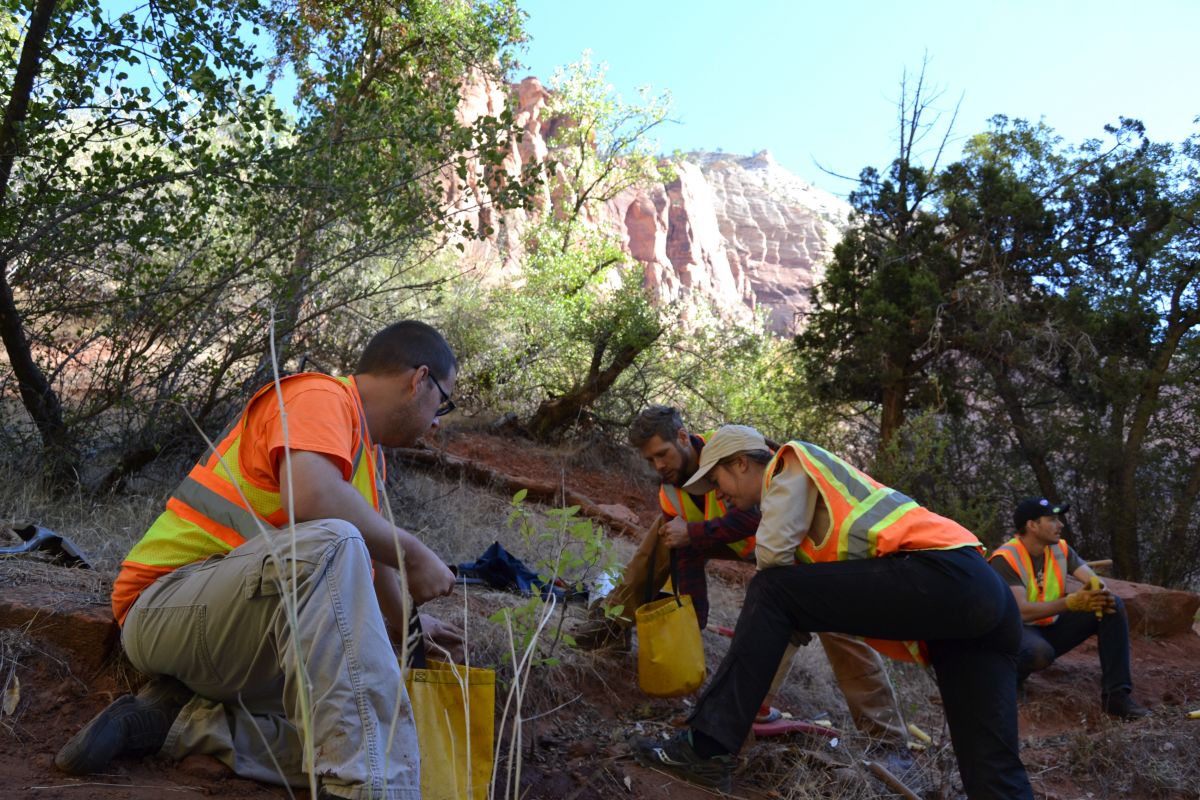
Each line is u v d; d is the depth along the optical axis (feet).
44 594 10.31
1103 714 17.35
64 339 19.02
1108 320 44.75
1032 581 18.56
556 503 28.40
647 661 12.75
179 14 16.79
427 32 32.37
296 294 19.89
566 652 14.02
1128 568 43.98
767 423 48.47
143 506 16.19
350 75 20.84
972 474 45.27
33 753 8.34
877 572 10.46
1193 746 15.25
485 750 8.87
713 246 239.30
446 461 28.22
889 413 45.62
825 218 51.26
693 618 12.97
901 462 37.83
